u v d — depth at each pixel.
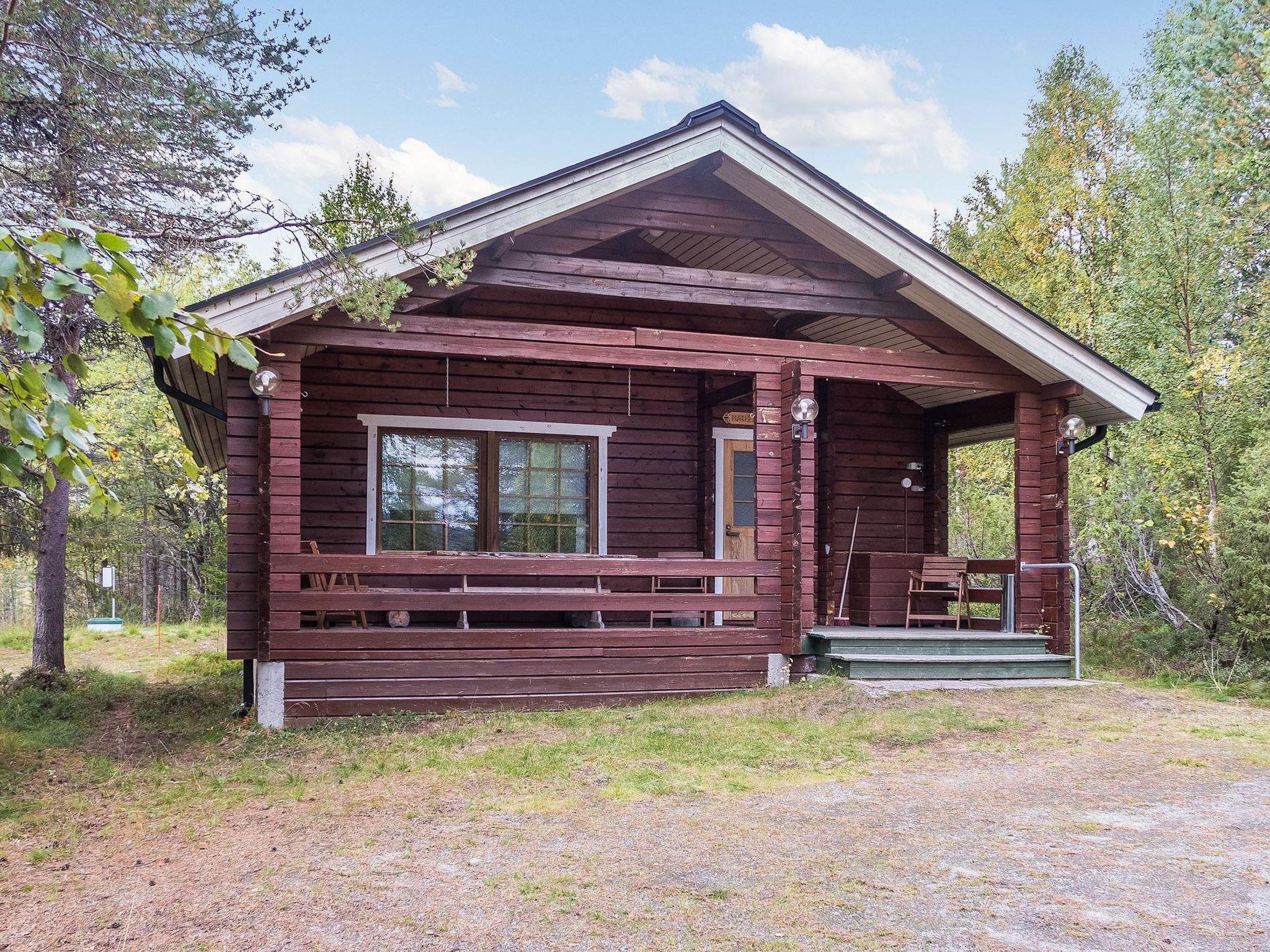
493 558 8.47
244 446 7.84
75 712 8.85
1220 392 11.49
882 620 10.79
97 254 1.95
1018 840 4.48
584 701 8.46
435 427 10.14
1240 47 13.81
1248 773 5.80
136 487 21.48
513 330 8.34
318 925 3.53
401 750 6.67
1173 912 3.60
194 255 9.34
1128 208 18.50
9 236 1.80
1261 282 13.78
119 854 4.51
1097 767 5.95
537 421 10.48
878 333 10.91
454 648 8.12
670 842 4.49
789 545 9.03
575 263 8.47
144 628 19.66
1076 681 8.95
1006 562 10.03
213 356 2.10
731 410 11.39
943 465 12.10
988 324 9.18
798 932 3.43
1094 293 18.98
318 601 7.78
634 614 10.65
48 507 11.33
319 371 9.82
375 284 6.97
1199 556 10.88
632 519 10.80
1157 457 11.48
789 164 8.52
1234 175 13.21
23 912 3.72
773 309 9.09
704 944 3.33
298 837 4.71
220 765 6.44
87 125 8.78
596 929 3.46
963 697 8.06
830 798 5.27
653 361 8.75
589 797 5.33
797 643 8.94
